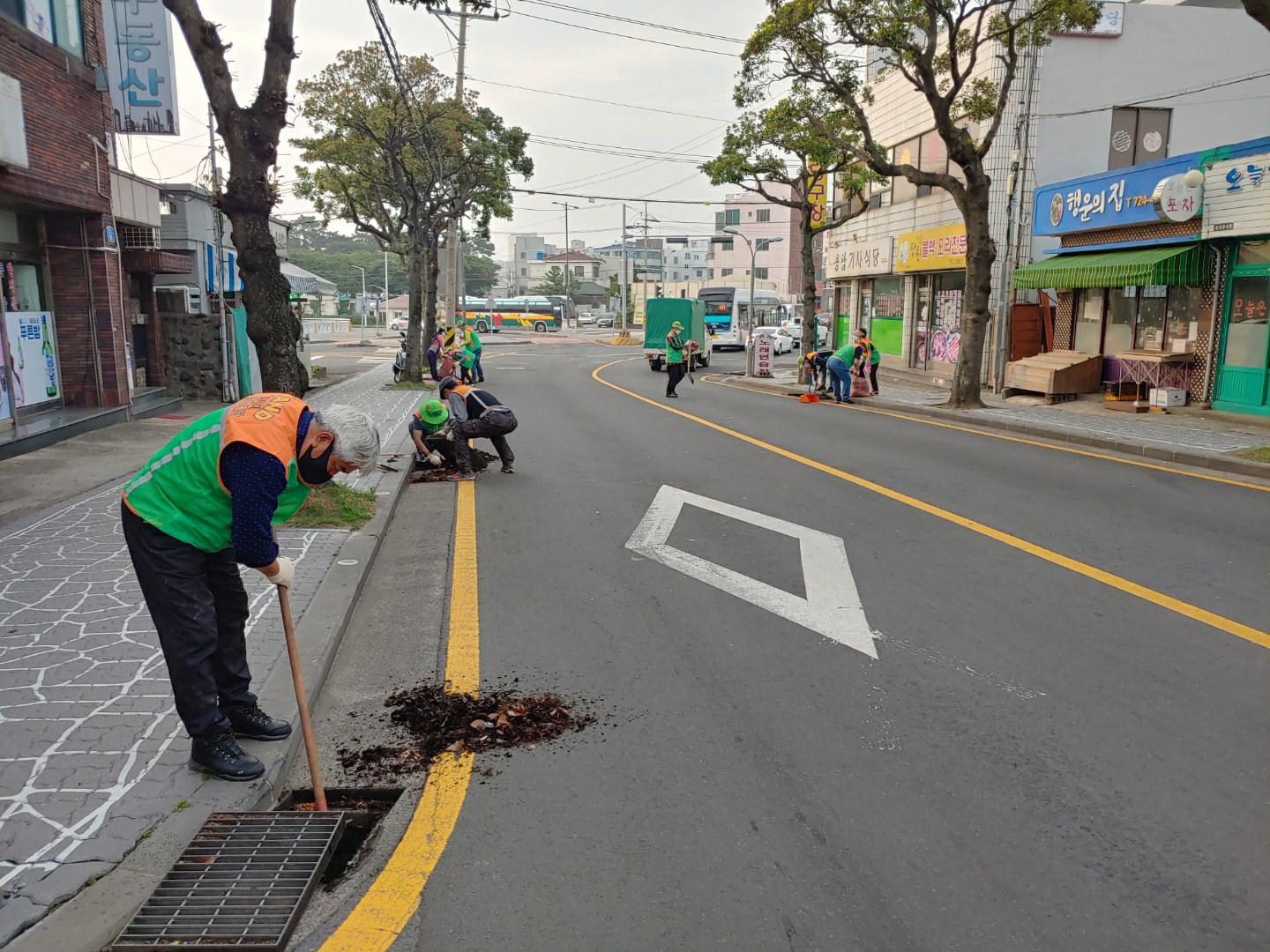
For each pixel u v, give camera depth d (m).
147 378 17.11
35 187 11.55
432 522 8.27
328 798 3.68
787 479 9.85
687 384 24.67
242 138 7.49
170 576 3.43
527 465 11.07
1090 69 19.48
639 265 102.56
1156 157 20.09
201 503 3.44
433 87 21.75
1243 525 7.66
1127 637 5.18
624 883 3.06
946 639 5.19
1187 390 15.35
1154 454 11.36
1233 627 5.32
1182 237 14.99
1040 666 4.80
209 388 17.31
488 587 6.30
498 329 75.69
